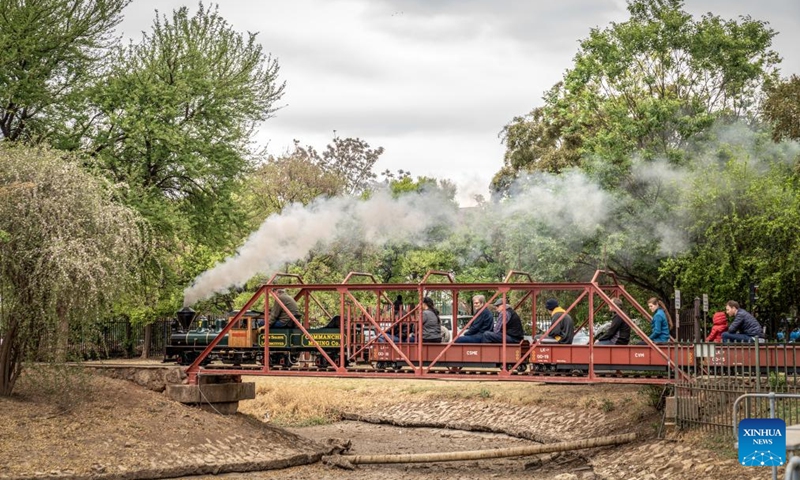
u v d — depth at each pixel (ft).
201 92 113.09
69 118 107.76
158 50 115.55
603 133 107.96
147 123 106.83
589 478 68.39
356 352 84.94
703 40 109.50
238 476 68.90
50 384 72.49
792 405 61.67
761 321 94.73
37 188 68.95
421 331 78.13
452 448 87.35
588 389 103.96
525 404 102.63
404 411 110.63
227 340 98.63
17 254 67.46
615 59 109.60
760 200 92.84
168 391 80.48
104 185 78.74
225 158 113.39
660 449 67.97
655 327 77.61
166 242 111.65
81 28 106.11
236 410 84.07
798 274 87.97
